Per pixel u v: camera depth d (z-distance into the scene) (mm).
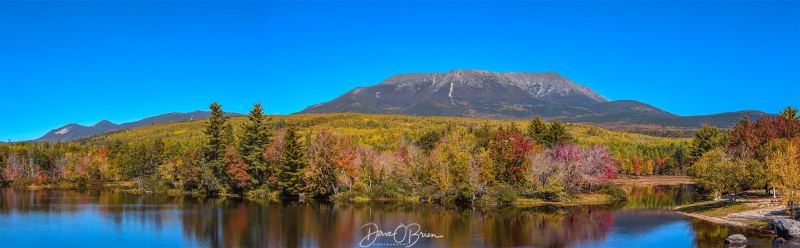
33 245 54656
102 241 56156
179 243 54875
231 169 111750
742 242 50219
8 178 157375
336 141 106438
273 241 55312
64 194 119750
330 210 81562
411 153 110312
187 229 63031
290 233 59781
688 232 58562
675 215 73125
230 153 113250
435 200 95812
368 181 104188
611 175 102750
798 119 112438
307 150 106562
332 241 55094
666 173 190500
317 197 104062
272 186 111375
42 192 126938
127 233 60719
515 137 102625
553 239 55562
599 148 106938
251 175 114750
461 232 59844
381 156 111312
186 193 120000
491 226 64062
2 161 166500
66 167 160250
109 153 183375
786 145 90375
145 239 57156
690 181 153125
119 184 158250
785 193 56938
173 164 129125
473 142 109875
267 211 80562
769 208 68562
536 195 95625
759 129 108250
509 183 97062
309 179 100688
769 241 50969
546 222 67312
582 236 57062
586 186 102438
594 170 98438
